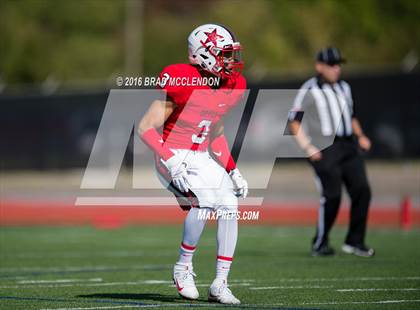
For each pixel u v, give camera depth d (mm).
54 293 21984
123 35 145375
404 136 74625
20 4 139500
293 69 115438
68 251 35750
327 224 31812
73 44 137375
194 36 19438
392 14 121438
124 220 52531
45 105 88812
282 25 121062
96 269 28594
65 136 87625
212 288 19672
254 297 20953
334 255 32312
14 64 133250
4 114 91125
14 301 20328
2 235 44500
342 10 119375
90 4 143125
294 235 43438
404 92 74438
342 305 19531
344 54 116500
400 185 70938
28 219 53875
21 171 90250
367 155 76438
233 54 19500
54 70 133750
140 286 23688
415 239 39531
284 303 19812
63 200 63875
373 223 48312
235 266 28953
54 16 140875
